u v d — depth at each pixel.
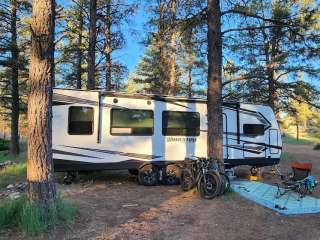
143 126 12.50
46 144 7.08
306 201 9.58
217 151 10.91
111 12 19.94
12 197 9.33
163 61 17.17
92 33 17.77
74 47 21.62
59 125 11.53
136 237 6.72
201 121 13.33
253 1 12.05
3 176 12.84
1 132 55.03
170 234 6.96
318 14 13.36
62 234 6.63
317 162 20.19
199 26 12.60
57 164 11.48
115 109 12.18
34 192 6.93
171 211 8.51
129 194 10.44
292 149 32.44
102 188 11.27
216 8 11.24
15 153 24.16
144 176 12.18
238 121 14.27
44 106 7.10
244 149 14.30
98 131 11.93
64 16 20.81
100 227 7.14
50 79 7.22
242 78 13.73
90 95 11.92
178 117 13.02
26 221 6.54
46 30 7.13
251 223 7.76
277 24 12.20
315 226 7.66
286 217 8.23
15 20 23.22
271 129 14.91
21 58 22.98
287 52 19.44
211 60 11.16
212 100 11.07
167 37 13.09
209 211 8.54
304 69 20.55
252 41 16.91
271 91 21.23
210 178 9.85
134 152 12.30
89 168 11.81
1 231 6.55
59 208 7.20
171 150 12.80
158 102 12.77
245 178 14.34
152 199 9.79
